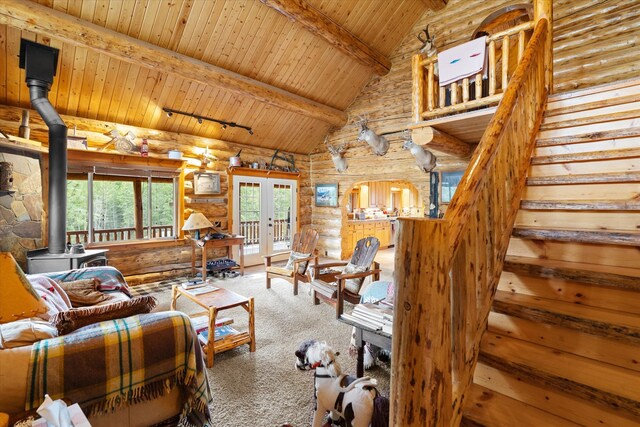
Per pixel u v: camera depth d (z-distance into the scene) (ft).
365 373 7.90
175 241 17.57
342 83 20.22
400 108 19.53
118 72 14.01
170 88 15.72
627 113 7.00
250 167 21.01
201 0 13.17
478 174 4.16
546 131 8.19
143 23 12.85
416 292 3.14
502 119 5.34
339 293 9.63
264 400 6.81
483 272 4.51
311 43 17.11
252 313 8.98
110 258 15.76
